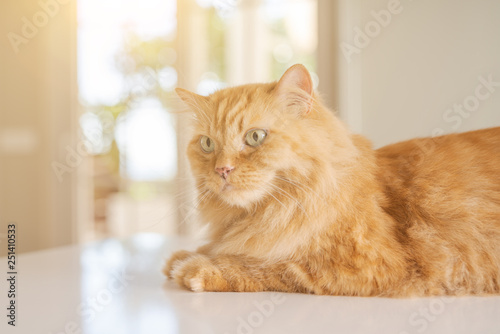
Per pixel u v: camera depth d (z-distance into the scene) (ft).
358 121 10.74
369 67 10.68
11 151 13.28
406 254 4.78
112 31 12.86
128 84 12.79
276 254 4.93
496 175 5.17
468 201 5.03
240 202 5.00
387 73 10.56
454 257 4.83
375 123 10.67
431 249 4.81
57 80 13.03
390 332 3.57
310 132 5.04
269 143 4.95
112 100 13.01
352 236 4.75
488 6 9.92
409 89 10.46
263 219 5.06
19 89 13.14
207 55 12.44
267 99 5.20
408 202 5.11
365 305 4.38
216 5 12.25
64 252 8.28
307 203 4.87
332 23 10.92
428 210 5.03
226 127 5.15
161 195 12.50
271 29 12.35
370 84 10.68
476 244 4.88
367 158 5.38
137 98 12.71
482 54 9.98
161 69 12.43
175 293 4.91
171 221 12.16
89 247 8.91
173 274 5.24
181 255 5.76
